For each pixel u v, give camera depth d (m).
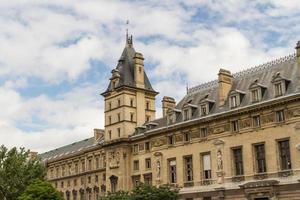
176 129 80.50
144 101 97.38
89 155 111.56
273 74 71.75
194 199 75.31
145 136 87.06
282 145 64.81
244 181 68.25
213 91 81.88
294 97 62.94
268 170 65.56
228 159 71.19
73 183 117.00
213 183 72.88
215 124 74.19
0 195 99.88
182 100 88.50
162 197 70.69
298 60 66.19
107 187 92.88
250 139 68.56
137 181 87.81
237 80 78.12
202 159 75.75
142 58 99.75
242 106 71.00
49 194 83.62
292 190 61.88
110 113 96.62
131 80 96.94
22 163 102.69
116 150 92.12
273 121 65.94
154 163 84.12
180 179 78.44
